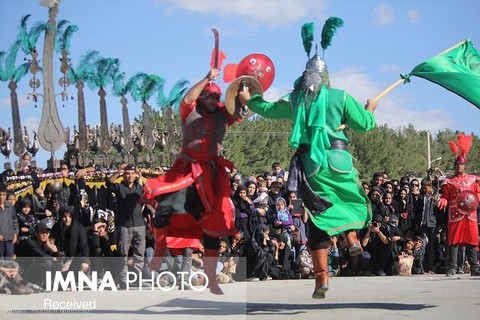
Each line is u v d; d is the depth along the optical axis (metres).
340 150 7.31
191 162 7.05
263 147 55.75
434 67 8.09
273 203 14.02
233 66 7.77
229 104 7.24
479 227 14.70
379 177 15.18
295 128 7.29
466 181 12.66
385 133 71.12
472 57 8.33
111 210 11.72
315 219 7.22
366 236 14.10
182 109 7.14
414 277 12.94
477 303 7.89
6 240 10.32
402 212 14.97
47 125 12.11
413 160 70.25
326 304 7.92
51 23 12.00
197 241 7.24
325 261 7.27
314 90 7.28
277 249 13.33
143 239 11.21
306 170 7.28
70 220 10.87
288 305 7.86
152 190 6.96
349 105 7.33
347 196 7.27
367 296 8.78
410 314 6.95
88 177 12.89
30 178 12.34
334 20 7.45
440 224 15.01
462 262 14.05
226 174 7.20
